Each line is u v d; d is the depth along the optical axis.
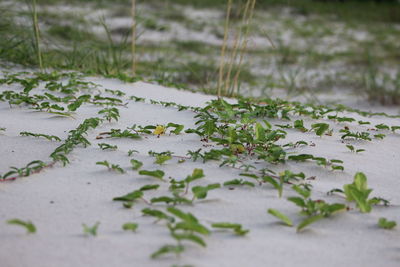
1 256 1.47
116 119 3.08
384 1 17.11
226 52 9.09
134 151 2.46
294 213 1.90
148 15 11.73
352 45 10.58
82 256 1.50
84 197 1.95
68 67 4.82
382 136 3.11
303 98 6.50
